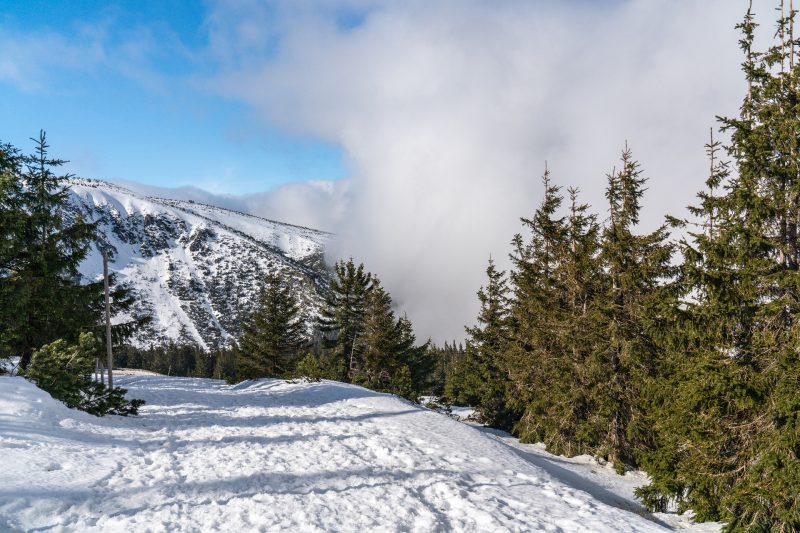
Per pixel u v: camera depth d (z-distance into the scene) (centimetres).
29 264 1984
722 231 1171
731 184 1191
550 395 2266
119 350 2408
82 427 1213
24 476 778
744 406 1061
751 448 1080
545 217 2703
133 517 686
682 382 1278
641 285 1906
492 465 1229
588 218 2288
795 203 1106
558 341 2306
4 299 1773
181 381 3750
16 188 1894
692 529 1182
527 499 949
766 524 1012
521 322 2941
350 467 1069
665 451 1326
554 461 1919
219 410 1898
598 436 1989
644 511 1363
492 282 3534
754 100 1223
